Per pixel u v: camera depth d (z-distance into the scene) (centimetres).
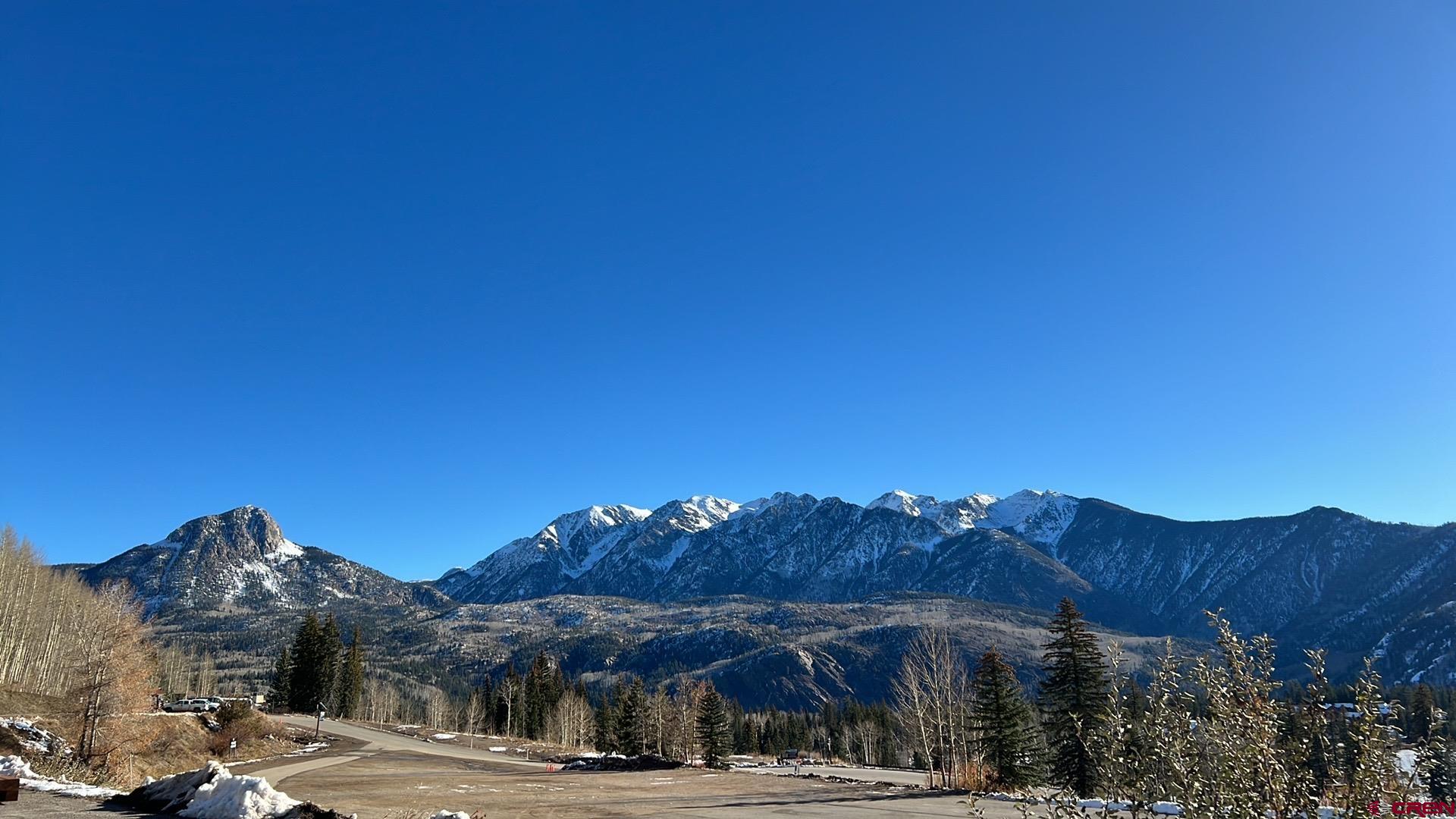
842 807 2983
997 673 4719
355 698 12325
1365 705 565
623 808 3023
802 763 8556
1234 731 593
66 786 2181
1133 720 618
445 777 4659
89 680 3825
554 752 8356
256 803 1725
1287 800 577
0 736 3344
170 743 4953
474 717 12362
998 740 4481
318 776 4681
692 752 8444
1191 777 583
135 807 1888
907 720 5003
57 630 7644
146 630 4238
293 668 11119
